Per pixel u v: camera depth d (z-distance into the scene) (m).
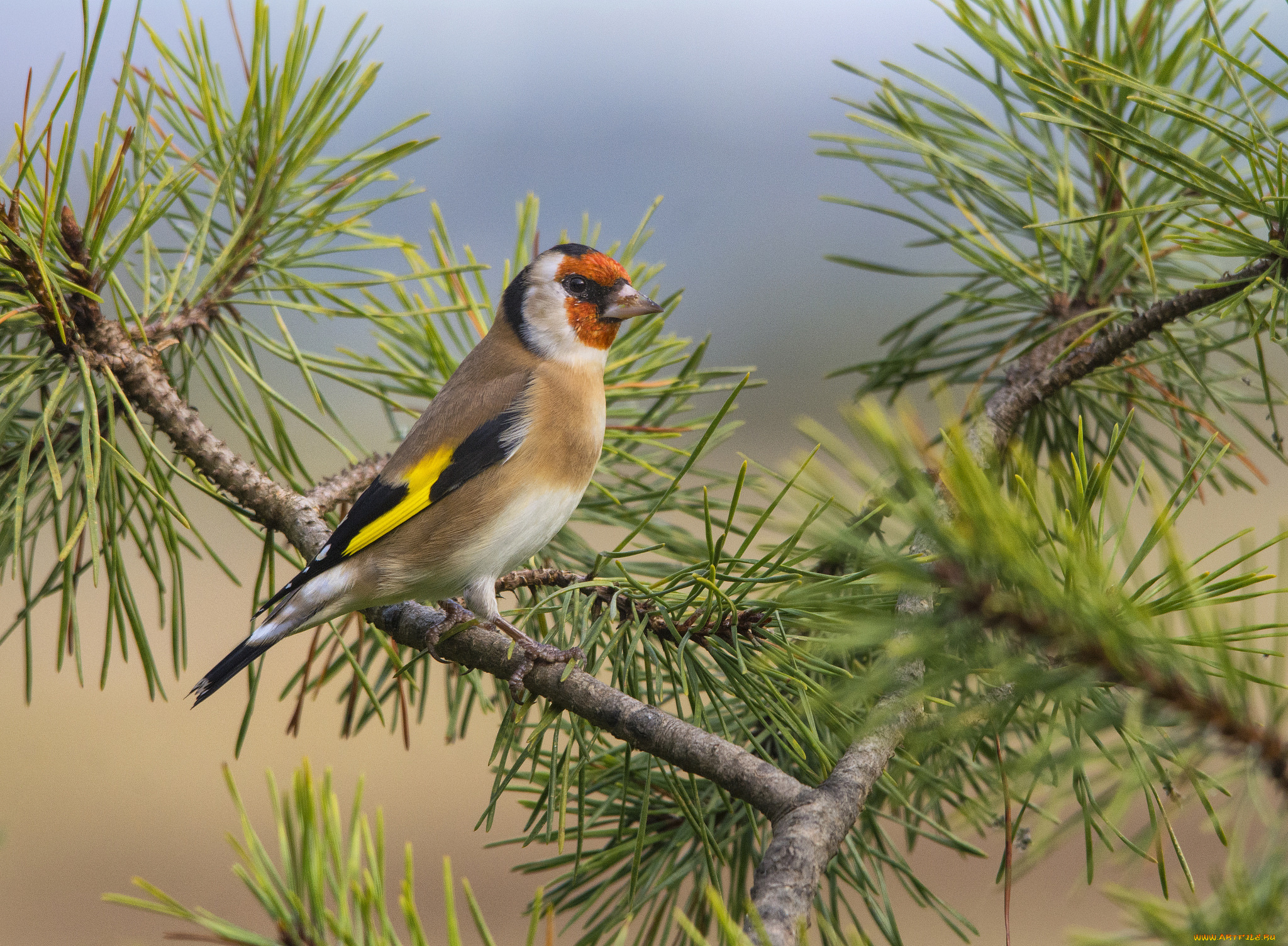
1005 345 6.39
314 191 6.20
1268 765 2.60
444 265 6.79
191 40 5.95
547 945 2.69
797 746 4.45
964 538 2.63
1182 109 4.41
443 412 6.88
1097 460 6.47
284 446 6.26
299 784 3.09
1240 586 2.99
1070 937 2.53
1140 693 2.70
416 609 6.61
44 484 5.65
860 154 6.27
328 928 3.02
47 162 4.73
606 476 7.36
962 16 5.70
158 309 6.02
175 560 5.64
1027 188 6.02
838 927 5.08
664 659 5.17
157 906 2.88
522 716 4.77
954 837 4.70
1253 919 2.41
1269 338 5.04
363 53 6.02
